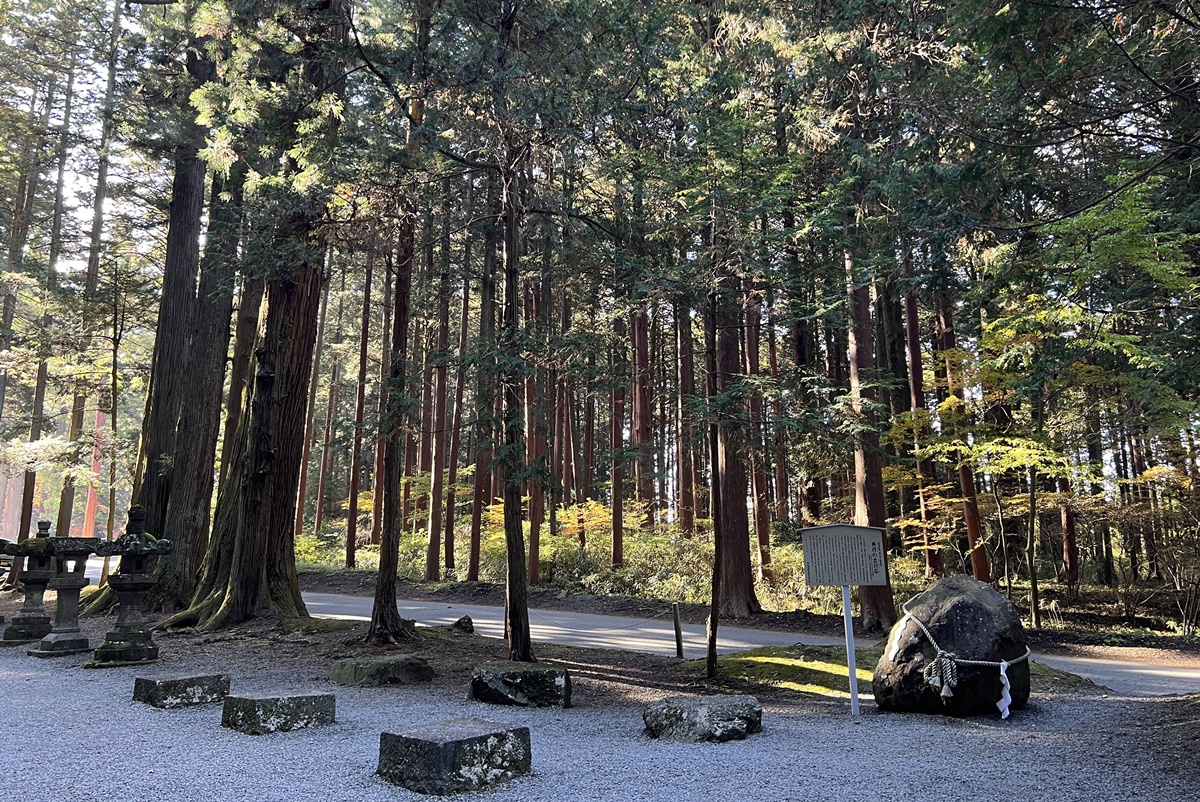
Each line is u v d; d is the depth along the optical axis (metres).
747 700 6.78
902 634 7.75
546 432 10.61
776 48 14.16
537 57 11.04
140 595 10.88
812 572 8.02
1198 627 15.65
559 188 11.50
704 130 10.02
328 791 4.55
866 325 15.35
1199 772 4.82
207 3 11.91
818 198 13.63
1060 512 19.84
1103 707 7.63
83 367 24.56
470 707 7.68
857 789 4.66
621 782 4.88
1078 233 9.59
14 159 27.41
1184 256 10.39
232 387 18.06
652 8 14.45
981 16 7.11
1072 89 7.39
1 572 22.61
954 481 21.34
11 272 25.55
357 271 16.11
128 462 24.05
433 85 10.22
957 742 6.04
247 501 13.96
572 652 11.95
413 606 19.70
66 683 8.84
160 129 16.75
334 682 9.03
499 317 13.31
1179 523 15.84
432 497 24.62
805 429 10.70
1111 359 12.73
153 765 5.09
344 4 11.95
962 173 7.94
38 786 4.54
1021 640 7.53
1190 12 6.84
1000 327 13.56
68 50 24.88
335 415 39.16
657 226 10.62
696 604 18.77
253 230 11.30
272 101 11.78
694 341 20.36
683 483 24.64
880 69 13.59
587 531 24.98
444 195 11.64
